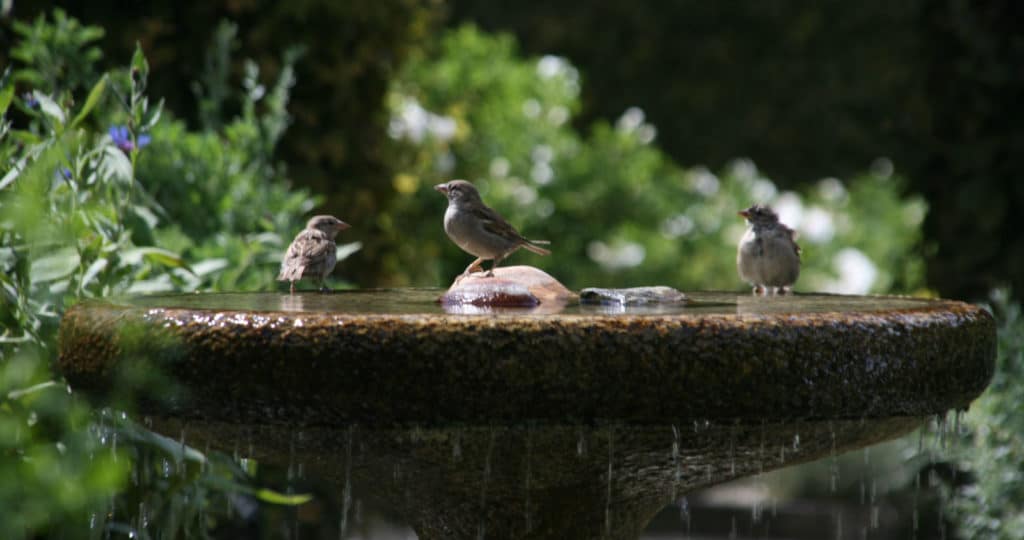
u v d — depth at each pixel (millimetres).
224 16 13281
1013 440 9781
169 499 8203
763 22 29594
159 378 5656
